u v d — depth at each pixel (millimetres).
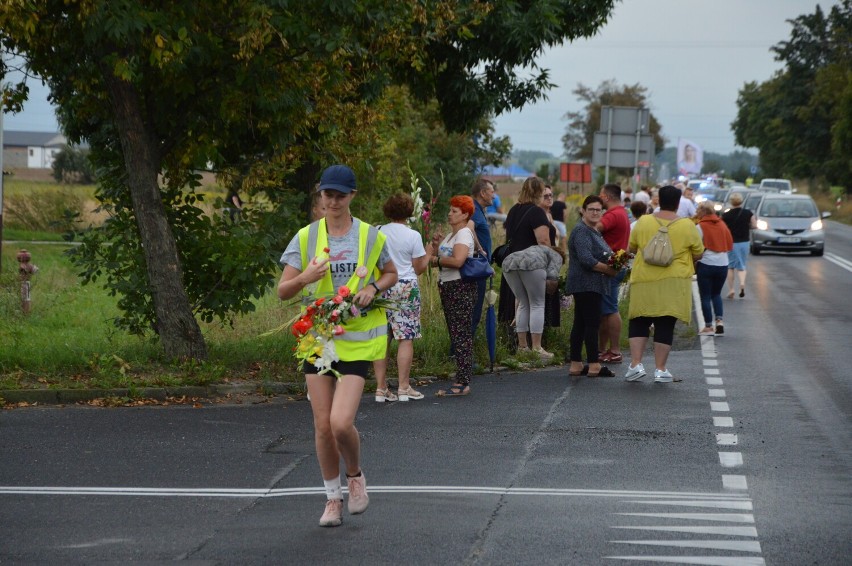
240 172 13312
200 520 6785
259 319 15469
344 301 6344
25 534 6488
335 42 11594
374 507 7070
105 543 6301
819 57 102812
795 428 9852
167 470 8141
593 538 6387
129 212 12867
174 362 12047
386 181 25984
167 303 12188
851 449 8984
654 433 9570
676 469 8203
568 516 6867
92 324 16469
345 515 6887
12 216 37188
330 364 6375
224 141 12805
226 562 5945
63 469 8164
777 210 36219
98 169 12992
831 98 95500
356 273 6438
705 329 17219
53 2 11195
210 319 13117
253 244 12625
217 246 12797
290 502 7227
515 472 8086
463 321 11602
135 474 8016
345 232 6570
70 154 71500
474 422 10086
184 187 13070
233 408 10797
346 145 14484
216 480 7832
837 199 83625
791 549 6203
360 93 15055
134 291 12656
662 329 12500
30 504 7172
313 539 6359
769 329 17922
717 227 17062
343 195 6500
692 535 6465
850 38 101125
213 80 12227
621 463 8383
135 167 12094
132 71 10922
